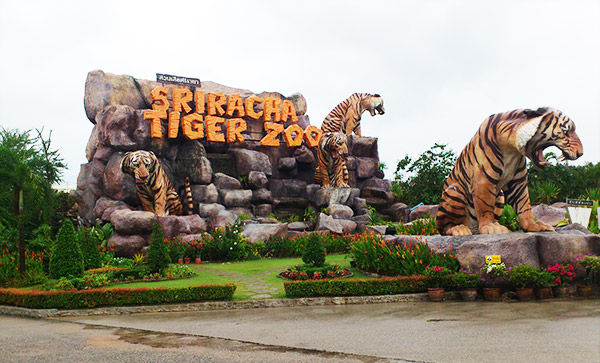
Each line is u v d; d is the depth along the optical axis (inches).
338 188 1109.7
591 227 644.1
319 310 444.8
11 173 594.9
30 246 716.0
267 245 855.7
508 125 505.4
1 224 689.6
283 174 1190.3
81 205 959.6
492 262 474.6
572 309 405.4
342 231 986.7
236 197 1022.4
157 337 338.3
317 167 1197.7
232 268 701.9
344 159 1150.3
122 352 294.4
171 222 840.9
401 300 485.4
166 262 609.0
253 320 401.7
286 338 326.3
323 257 598.5
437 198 1268.5
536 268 475.2
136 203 948.0
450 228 566.9
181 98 1064.8
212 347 303.9
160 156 1015.6
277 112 1190.9
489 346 283.7
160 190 899.4
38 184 616.4
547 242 493.0
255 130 1202.6
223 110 1123.9
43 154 1060.5
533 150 508.1
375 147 1304.1
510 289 482.3
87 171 965.8
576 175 1275.8
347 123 1294.3
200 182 1014.4
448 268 514.3
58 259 516.1
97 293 464.1
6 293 487.8
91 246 674.2
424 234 685.9
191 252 779.4
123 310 457.4
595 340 291.1
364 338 318.3
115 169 930.7
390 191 1266.0
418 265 528.1
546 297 469.1
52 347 312.2
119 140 951.6
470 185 546.0
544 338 298.5
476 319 370.9
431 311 418.0
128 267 671.8
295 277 577.9
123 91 1031.6
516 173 534.0
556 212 735.7
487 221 533.3
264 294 512.4
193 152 1035.9
